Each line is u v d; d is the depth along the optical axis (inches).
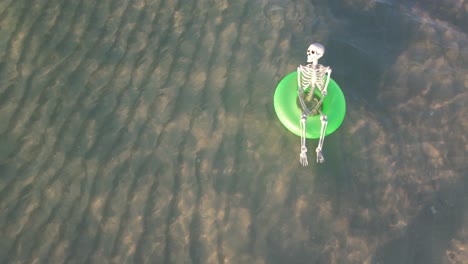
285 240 235.6
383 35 306.5
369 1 317.7
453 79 289.3
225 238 234.1
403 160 260.1
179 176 248.2
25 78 268.2
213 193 244.8
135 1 303.4
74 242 227.5
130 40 288.4
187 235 233.3
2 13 288.4
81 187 240.7
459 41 305.9
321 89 241.8
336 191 249.8
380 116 274.1
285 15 307.0
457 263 232.2
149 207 238.7
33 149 248.1
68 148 250.4
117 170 247.1
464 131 270.4
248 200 244.4
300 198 246.7
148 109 265.7
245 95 275.0
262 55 289.4
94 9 297.4
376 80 288.4
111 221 233.6
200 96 272.4
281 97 253.0
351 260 232.4
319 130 244.8
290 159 257.6
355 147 262.8
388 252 234.5
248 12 305.3
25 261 221.8
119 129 258.5
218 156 255.4
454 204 247.6
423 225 241.4
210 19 300.5
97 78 273.0
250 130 264.5
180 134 260.1
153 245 229.8
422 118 274.2
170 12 301.4
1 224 228.4
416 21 313.0
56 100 263.4
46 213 232.7
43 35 283.9
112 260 225.1
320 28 304.5
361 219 242.4
